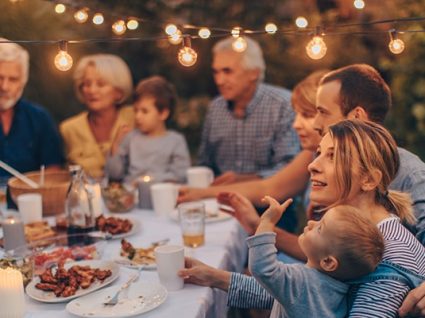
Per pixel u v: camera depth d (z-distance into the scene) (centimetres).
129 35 569
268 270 171
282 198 302
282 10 558
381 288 168
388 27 483
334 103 220
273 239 175
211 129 400
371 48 523
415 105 488
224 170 399
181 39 228
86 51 571
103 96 397
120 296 196
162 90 379
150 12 560
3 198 318
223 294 228
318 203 193
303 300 170
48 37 540
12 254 223
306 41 547
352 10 515
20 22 510
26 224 270
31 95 555
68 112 575
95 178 369
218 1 563
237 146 391
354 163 183
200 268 209
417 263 174
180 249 206
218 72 382
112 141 391
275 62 557
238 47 236
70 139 405
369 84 219
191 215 246
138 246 250
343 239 167
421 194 207
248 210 249
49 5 532
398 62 493
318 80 276
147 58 591
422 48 480
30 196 281
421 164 215
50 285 202
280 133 377
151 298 194
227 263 240
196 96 605
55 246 244
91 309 188
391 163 186
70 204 256
